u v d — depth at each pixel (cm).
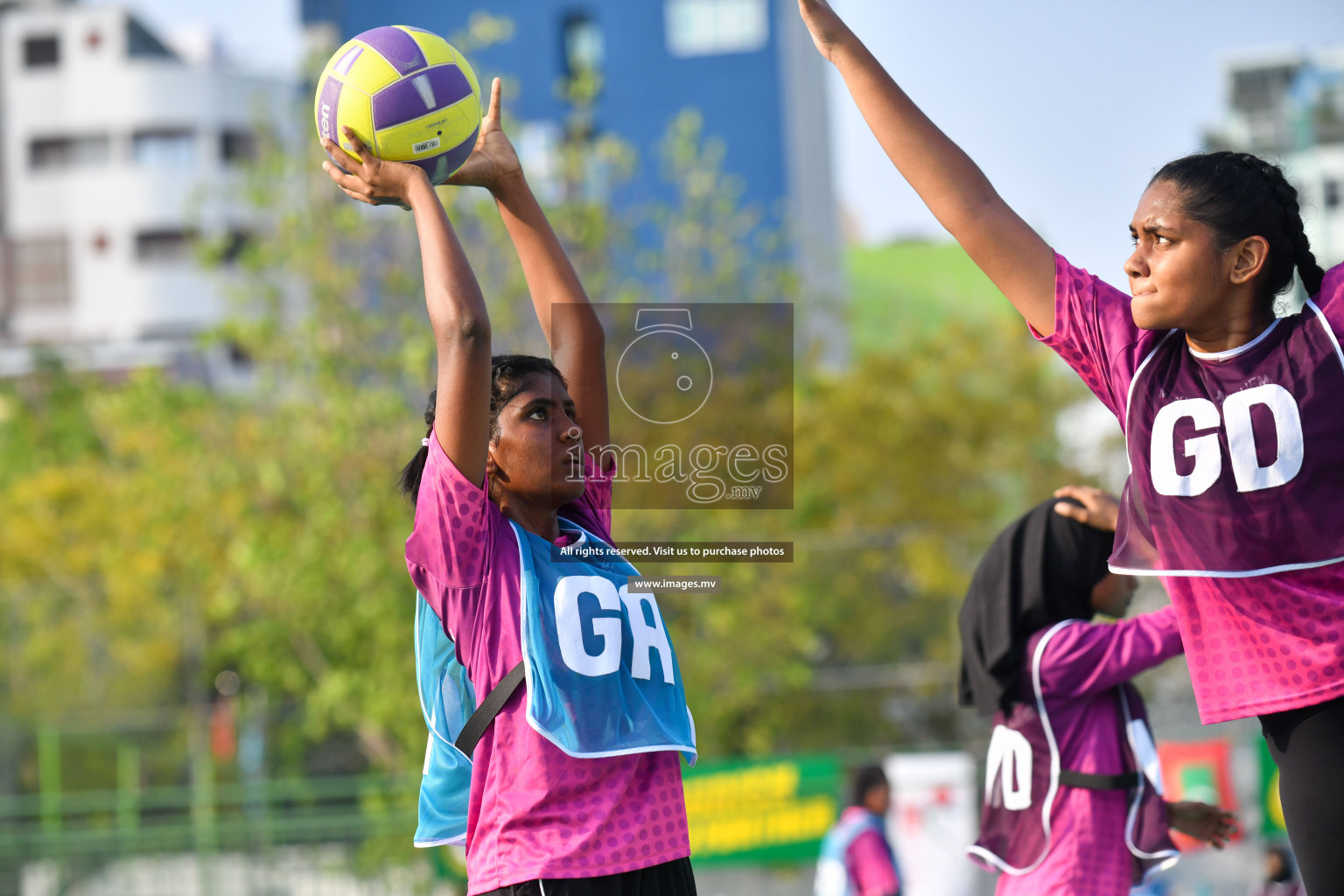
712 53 9531
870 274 8956
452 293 612
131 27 9744
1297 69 7719
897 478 5497
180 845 3005
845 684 3006
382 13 9431
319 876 2967
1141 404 582
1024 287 614
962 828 2405
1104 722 887
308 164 3644
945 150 621
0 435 5175
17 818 3097
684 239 4041
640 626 641
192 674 3219
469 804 630
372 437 3241
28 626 3212
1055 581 894
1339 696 546
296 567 3067
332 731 3228
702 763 2667
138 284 9388
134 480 3669
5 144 9550
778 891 2647
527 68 9450
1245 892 2395
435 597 632
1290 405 550
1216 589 571
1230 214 548
